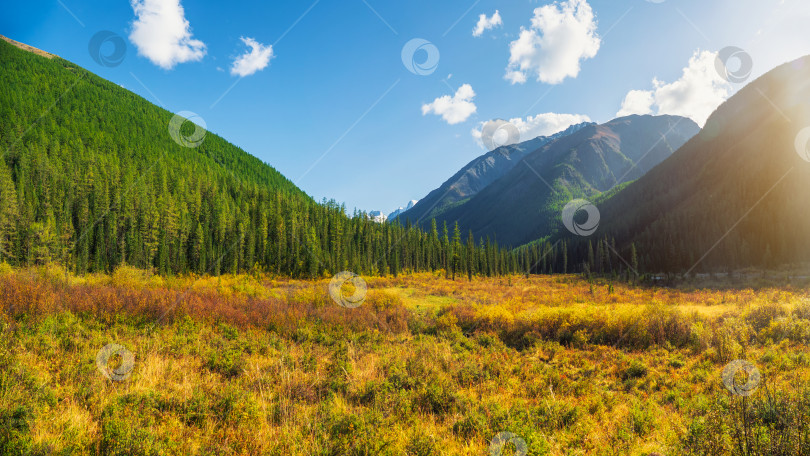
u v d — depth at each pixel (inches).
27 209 2469.2
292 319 545.0
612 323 552.1
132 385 246.7
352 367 340.2
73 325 377.4
